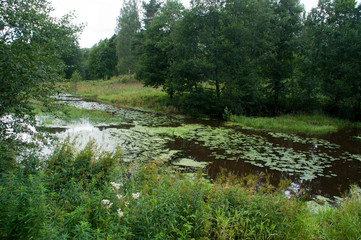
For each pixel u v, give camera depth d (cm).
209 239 328
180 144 1112
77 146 895
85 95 3200
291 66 2186
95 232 260
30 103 516
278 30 2105
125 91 3438
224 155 977
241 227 356
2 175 341
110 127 1395
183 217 330
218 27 2138
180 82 2211
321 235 390
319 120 1941
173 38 2366
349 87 2109
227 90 2114
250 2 2073
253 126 1697
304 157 1002
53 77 503
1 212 242
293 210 401
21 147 479
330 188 717
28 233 227
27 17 478
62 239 232
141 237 288
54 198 341
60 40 542
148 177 486
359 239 378
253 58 2302
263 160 933
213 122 1830
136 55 4525
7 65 404
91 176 467
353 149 1162
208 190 441
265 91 2275
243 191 446
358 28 2088
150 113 2134
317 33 2236
